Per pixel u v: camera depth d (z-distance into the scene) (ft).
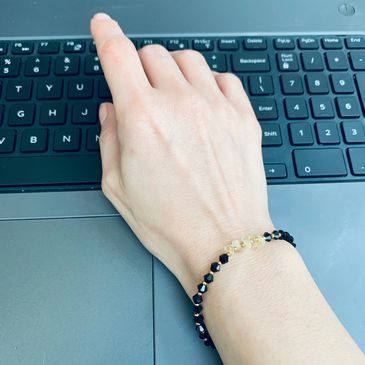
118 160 1.22
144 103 1.20
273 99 1.36
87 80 1.36
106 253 1.21
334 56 1.41
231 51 1.42
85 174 1.27
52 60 1.38
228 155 1.23
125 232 1.23
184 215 1.15
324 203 1.27
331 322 1.02
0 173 1.27
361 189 1.29
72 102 1.33
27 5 1.44
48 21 1.43
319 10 1.48
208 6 1.47
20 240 1.22
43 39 1.41
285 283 1.06
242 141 1.26
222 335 1.06
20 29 1.42
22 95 1.33
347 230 1.25
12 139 1.29
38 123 1.31
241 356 1.02
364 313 1.18
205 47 1.42
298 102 1.36
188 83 1.28
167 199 1.16
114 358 1.14
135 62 1.23
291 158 1.30
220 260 1.09
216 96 1.30
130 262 1.20
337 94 1.37
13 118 1.31
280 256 1.10
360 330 1.17
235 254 1.10
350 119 1.35
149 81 1.28
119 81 1.22
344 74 1.39
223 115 1.27
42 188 1.27
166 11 1.46
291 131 1.32
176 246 1.15
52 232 1.23
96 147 1.29
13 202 1.25
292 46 1.43
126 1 1.46
